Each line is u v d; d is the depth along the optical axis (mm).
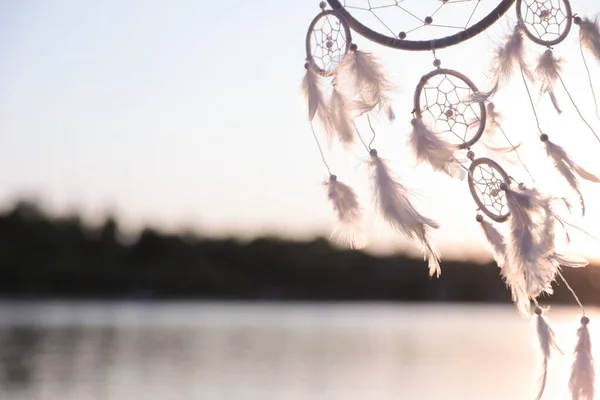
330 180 4457
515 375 31641
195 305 92688
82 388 27047
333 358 39188
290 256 89438
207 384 28453
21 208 88250
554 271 4238
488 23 4375
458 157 4332
